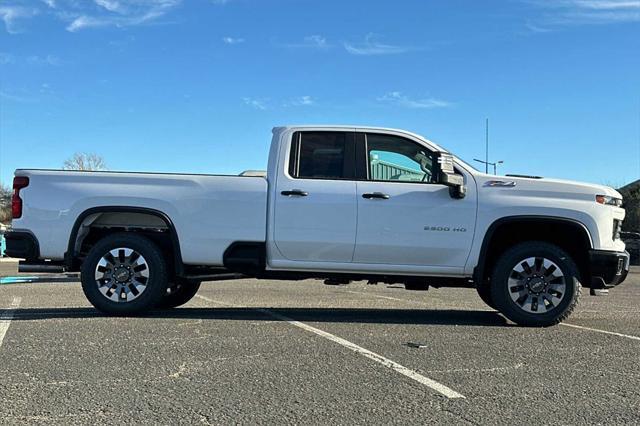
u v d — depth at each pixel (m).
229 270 7.21
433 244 6.83
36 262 7.12
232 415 3.66
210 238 6.98
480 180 6.89
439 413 3.74
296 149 7.09
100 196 7.00
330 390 4.18
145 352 5.21
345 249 6.90
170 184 7.05
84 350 5.26
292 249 6.95
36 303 8.77
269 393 4.10
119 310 7.02
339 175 7.02
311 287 12.88
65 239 7.00
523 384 4.39
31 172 7.11
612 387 4.34
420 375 4.59
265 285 13.23
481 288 7.72
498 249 7.16
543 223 6.81
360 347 5.54
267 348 5.44
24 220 7.04
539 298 6.77
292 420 3.59
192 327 6.43
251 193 6.98
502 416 3.70
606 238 6.76
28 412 3.68
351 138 7.09
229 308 8.36
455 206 6.82
